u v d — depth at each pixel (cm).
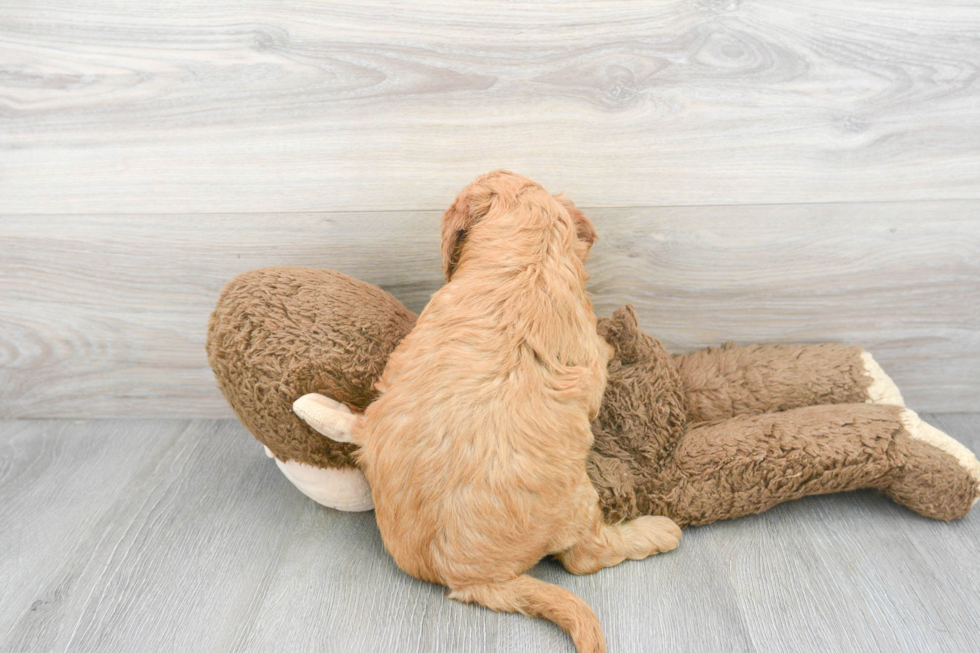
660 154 146
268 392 125
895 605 118
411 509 111
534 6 134
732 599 119
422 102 143
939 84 140
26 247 158
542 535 112
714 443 136
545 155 147
